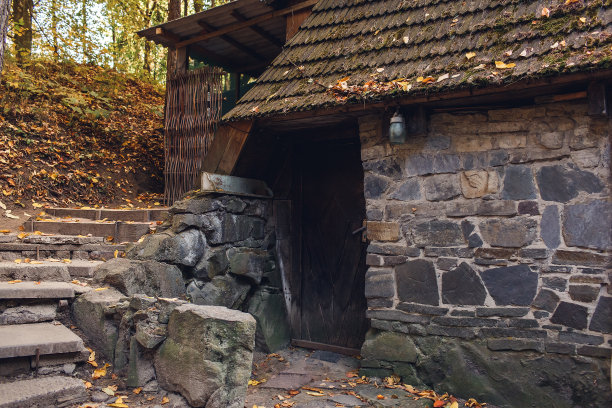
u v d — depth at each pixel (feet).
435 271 13.65
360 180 17.78
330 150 18.53
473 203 13.21
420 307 13.76
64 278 13.44
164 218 16.25
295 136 18.19
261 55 24.81
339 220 18.24
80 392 9.86
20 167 20.35
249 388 13.80
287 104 14.75
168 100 21.20
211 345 9.76
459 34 14.21
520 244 12.57
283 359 16.88
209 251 15.84
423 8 16.11
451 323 13.30
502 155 12.94
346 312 17.88
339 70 15.37
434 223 13.73
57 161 21.99
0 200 18.30
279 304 18.56
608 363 11.46
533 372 12.23
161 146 27.84
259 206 18.17
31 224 16.90
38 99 26.07
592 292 11.71
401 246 14.19
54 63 32.04
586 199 11.92
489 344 12.77
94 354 11.56
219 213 16.15
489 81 11.63
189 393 9.96
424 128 13.74
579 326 11.80
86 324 12.12
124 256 15.37
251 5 19.63
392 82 13.23
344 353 17.56
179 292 14.52
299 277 18.93
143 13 39.14
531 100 12.91
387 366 14.24
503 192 12.87
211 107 20.02
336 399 12.73
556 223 12.22
